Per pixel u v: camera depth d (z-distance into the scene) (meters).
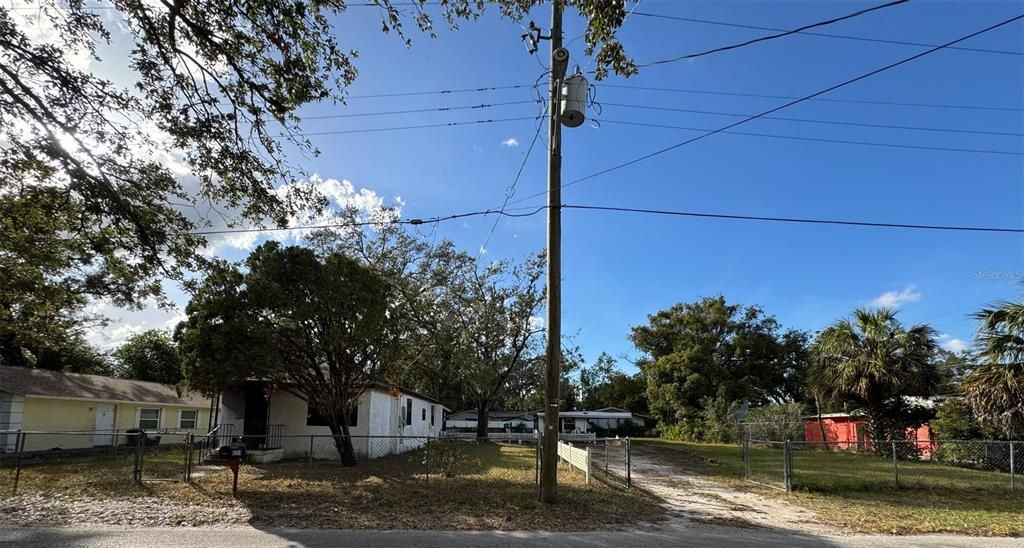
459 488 11.98
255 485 12.36
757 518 9.81
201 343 13.72
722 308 44.34
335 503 10.03
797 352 44.97
